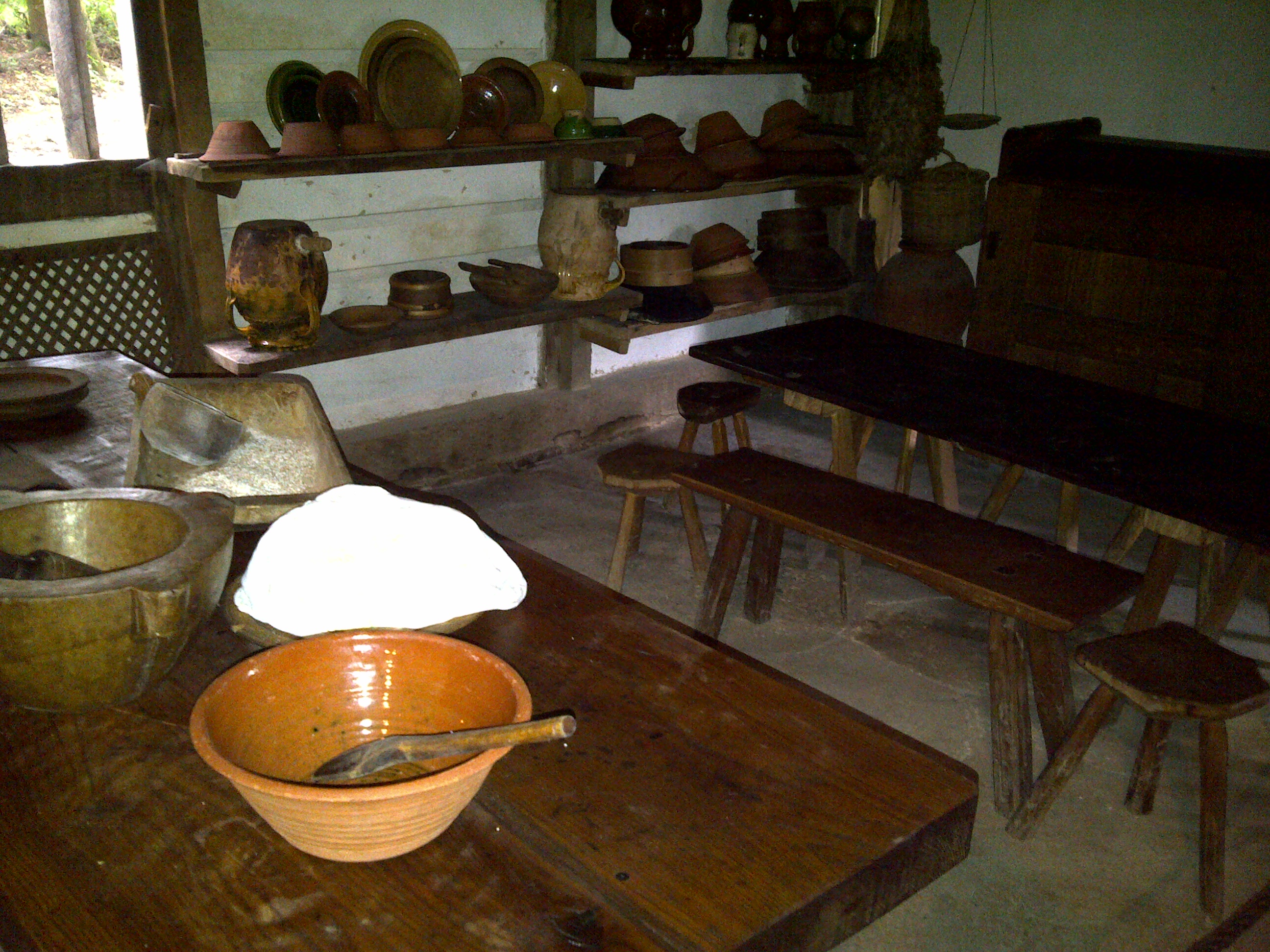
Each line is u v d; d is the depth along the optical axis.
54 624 1.05
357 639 1.07
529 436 4.40
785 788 1.11
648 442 4.72
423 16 3.64
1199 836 2.36
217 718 0.96
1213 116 4.33
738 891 0.96
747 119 5.07
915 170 4.55
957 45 5.16
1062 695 2.39
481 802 1.07
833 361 3.19
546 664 1.33
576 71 4.07
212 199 3.21
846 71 4.71
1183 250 3.84
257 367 3.10
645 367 4.96
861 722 1.27
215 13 3.17
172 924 0.91
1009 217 4.32
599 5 4.25
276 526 1.29
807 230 4.71
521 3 3.91
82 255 3.13
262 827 1.02
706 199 4.93
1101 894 2.19
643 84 4.56
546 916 0.92
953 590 2.27
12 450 1.96
